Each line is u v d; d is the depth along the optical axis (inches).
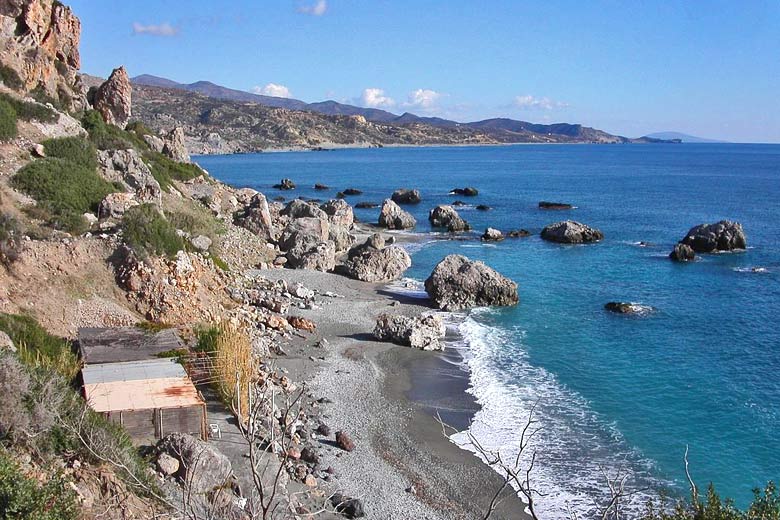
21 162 1811.0
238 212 2701.8
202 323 1357.0
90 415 749.9
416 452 1016.9
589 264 2481.5
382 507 852.6
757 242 2938.0
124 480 649.0
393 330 1519.4
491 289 1865.2
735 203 4453.7
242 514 637.3
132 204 1777.8
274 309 1641.2
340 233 2691.9
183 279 1439.5
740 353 1471.5
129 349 1071.0
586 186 5826.8
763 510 577.3
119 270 1385.3
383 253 2164.1
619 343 1547.7
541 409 1178.0
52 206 1637.6
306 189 5315.0
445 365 1397.6
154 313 1343.5
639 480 938.1
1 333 986.1
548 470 966.4
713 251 2701.8
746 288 2094.0
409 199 4503.0
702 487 919.7
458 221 3321.9
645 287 2111.2
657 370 1369.3
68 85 2576.3
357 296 1931.6
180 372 975.0
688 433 1082.7
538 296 1989.4
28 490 533.6
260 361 1300.4
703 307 1861.5
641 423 1119.6
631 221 3627.0
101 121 2514.8
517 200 4677.7
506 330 1649.9
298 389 1194.0
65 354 1008.9
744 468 970.7
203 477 740.7
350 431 1067.3
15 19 2364.7
